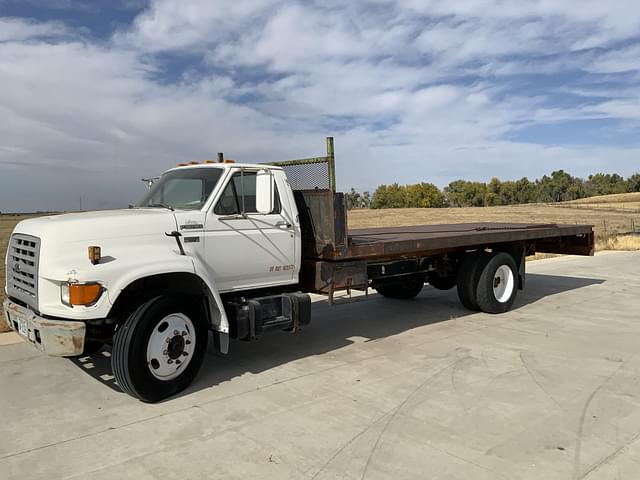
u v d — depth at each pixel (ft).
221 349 17.33
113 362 15.64
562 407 15.07
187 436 13.57
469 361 19.72
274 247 19.88
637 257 58.18
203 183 18.94
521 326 25.53
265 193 18.07
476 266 28.09
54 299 15.34
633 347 21.47
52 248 15.38
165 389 16.06
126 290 16.62
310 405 15.56
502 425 13.89
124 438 13.51
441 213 190.70
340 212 20.72
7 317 17.72
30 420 14.74
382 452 12.47
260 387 17.21
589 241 35.12
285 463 12.03
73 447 13.04
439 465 11.79
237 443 13.12
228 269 18.63
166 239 17.06
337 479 11.28
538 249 37.37
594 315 27.94
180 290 16.70
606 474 11.27
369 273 24.67
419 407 15.23
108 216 16.56
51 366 19.70
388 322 26.86
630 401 15.52
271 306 19.54
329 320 27.55
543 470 11.48
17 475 11.69
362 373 18.52
